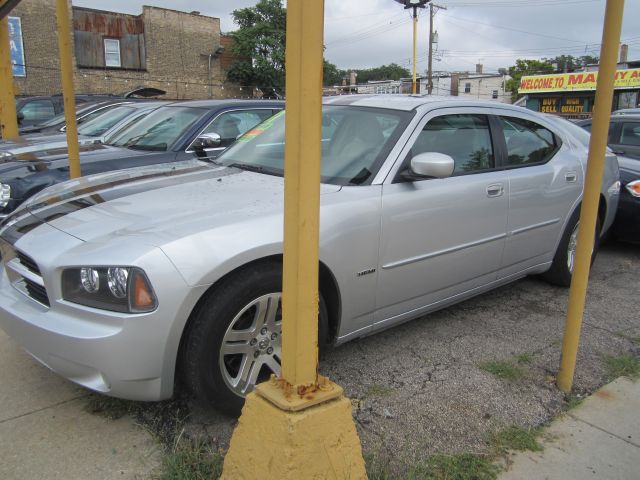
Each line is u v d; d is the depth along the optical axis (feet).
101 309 7.78
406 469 7.90
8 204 15.58
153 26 109.09
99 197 10.18
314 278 6.22
